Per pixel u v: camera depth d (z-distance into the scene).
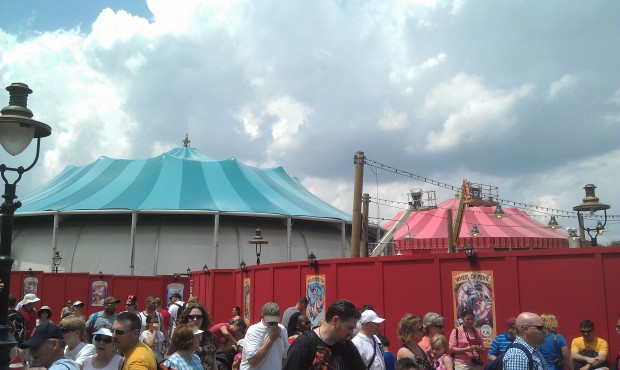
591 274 10.35
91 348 6.45
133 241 35.31
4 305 6.41
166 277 31.58
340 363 4.66
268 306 7.10
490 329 11.32
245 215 36.34
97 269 36.94
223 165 42.84
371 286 13.59
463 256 11.97
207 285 25.17
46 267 37.91
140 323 5.38
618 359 8.38
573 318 10.38
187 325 6.02
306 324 8.28
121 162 43.44
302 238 40.38
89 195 38.34
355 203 21.20
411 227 38.72
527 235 36.69
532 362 5.33
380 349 6.42
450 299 12.03
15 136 6.79
